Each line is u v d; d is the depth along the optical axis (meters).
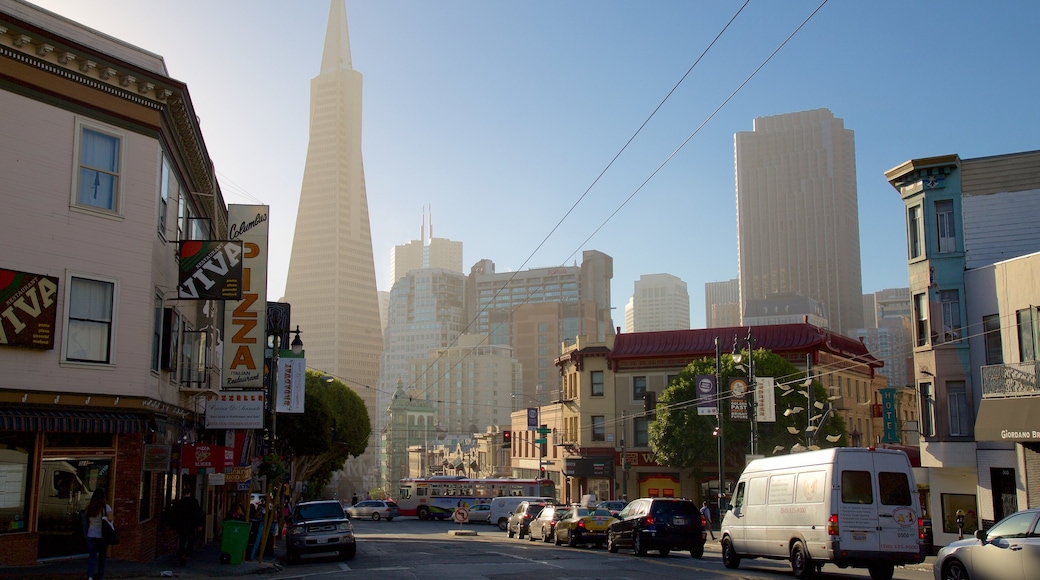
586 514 33.25
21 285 19.23
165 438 24.67
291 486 58.62
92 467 21.23
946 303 33.34
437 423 189.88
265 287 30.05
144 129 22.12
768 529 20.80
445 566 22.62
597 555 27.33
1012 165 33.06
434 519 71.50
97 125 21.14
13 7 20.12
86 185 20.91
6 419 18.70
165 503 26.30
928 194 34.19
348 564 24.66
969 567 15.45
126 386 21.12
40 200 19.86
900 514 18.41
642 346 67.50
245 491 36.84
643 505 27.75
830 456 18.77
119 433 21.44
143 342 21.64
